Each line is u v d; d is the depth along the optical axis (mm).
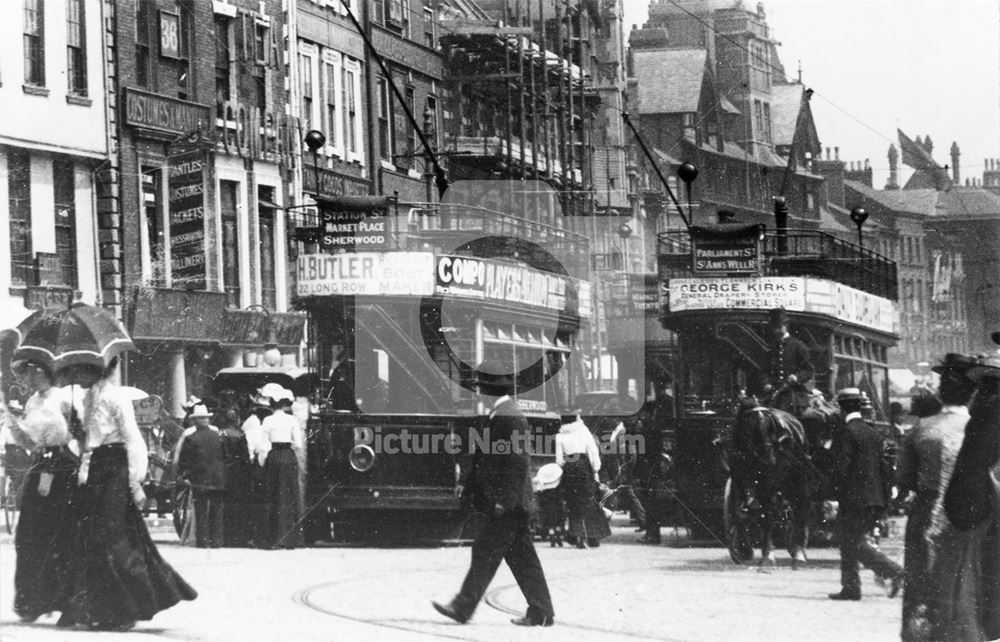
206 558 23609
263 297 45750
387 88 54438
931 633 15977
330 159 50406
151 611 15398
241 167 44719
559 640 15641
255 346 42875
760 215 77750
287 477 25688
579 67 67062
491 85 60094
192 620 16484
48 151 37656
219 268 42906
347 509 25922
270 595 18969
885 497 20031
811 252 30172
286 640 15258
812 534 26797
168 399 39938
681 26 78125
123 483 15305
